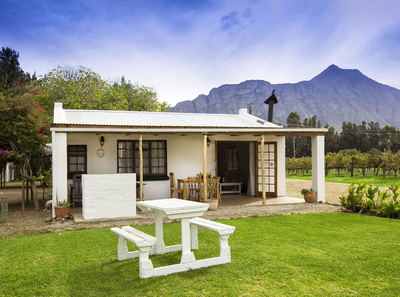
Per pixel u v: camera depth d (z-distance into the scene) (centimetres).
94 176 819
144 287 381
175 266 431
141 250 413
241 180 1457
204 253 515
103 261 482
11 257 507
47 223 800
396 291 366
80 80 2389
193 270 438
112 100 2448
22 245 578
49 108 1622
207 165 1220
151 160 1150
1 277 419
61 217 834
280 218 831
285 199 1202
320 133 1126
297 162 2989
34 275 425
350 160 2548
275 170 1273
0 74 2848
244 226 730
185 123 1134
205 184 993
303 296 354
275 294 359
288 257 488
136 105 2542
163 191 1150
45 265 466
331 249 533
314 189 1108
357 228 705
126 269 445
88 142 1077
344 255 498
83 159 1074
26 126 985
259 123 1276
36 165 1124
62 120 1003
